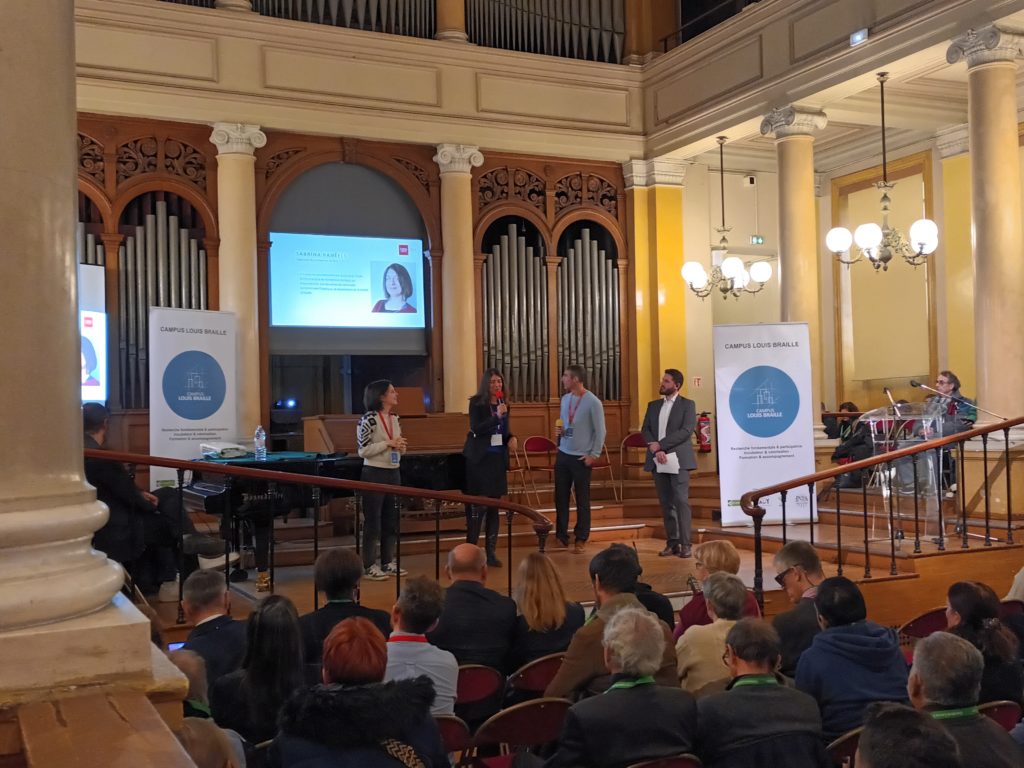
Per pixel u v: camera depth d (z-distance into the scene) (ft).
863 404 37.86
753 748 9.25
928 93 30.99
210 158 30.25
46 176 6.18
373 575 22.09
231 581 22.16
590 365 35.55
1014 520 23.24
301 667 10.60
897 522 23.75
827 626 11.59
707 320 37.29
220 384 25.45
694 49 33.27
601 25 35.63
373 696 7.34
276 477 16.49
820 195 39.14
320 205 31.78
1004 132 23.70
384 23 32.35
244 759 9.16
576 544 26.23
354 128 31.53
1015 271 23.77
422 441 27.81
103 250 29.04
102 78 28.50
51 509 6.12
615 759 9.14
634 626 9.52
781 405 26.09
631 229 35.83
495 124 33.53
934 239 27.86
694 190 37.65
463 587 13.35
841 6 27.55
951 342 33.55
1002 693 11.55
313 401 36.78
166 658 6.60
